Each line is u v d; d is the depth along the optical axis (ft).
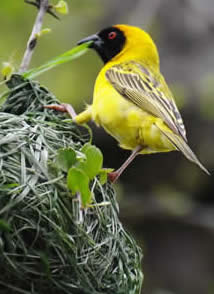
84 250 28.04
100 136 67.36
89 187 29.78
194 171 70.54
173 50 71.77
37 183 27.84
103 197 29.99
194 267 69.31
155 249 69.41
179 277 69.00
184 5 73.67
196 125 69.31
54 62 34.06
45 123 31.30
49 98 34.22
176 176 70.95
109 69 37.42
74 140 32.07
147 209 68.49
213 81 66.80
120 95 35.73
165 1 72.59
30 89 33.86
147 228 69.26
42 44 62.44
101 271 28.50
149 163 70.49
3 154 28.04
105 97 35.83
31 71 33.86
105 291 28.55
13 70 33.81
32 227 27.02
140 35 40.11
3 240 26.61
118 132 35.58
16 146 28.58
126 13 69.82
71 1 64.59
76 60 65.57
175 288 68.80
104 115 35.45
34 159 28.48
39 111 33.40
